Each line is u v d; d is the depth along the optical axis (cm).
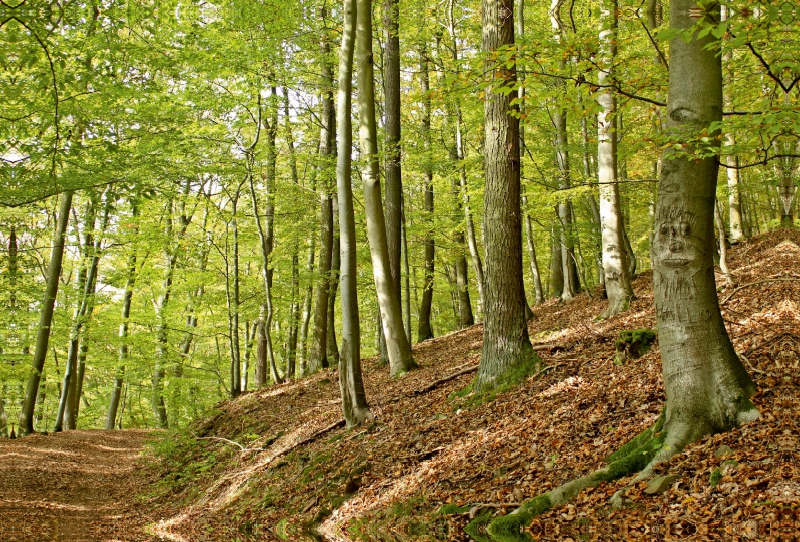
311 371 1909
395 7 1606
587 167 1620
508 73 635
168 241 1972
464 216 1972
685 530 436
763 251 1636
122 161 997
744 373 557
